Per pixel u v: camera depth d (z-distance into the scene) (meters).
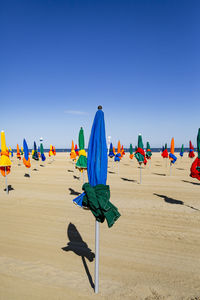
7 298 3.23
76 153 23.83
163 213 7.66
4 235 5.74
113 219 3.02
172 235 5.72
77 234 5.82
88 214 7.61
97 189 3.19
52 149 30.94
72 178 16.53
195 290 3.46
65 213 7.71
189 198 9.92
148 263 4.32
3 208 8.38
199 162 7.09
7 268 4.09
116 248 4.98
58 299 3.21
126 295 3.31
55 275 3.86
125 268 4.12
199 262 4.37
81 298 3.23
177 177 16.72
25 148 13.39
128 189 12.07
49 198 9.98
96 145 3.33
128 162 33.84
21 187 12.80
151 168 24.00
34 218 7.17
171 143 17.55
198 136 7.14
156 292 3.39
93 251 4.82
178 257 4.57
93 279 3.74
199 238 5.54
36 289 3.46
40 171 21.28
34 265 4.20
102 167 3.30
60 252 4.76
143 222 6.73
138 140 13.90
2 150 10.54
